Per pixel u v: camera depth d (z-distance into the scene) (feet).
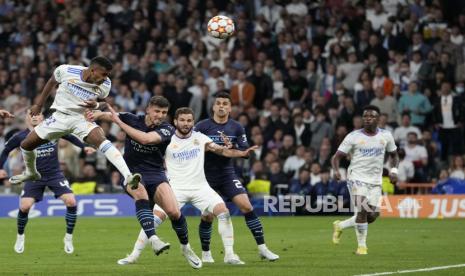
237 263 89.66
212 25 106.83
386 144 107.34
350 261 93.04
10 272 84.07
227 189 92.84
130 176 78.02
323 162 176.55
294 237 127.24
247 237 127.54
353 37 206.28
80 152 186.70
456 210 168.86
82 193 179.93
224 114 94.94
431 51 197.16
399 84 194.59
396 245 113.60
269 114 191.83
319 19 215.51
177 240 122.83
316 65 201.16
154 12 218.79
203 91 191.83
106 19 221.05
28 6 228.02
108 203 179.32
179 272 82.84
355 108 185.26
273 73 201.57
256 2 219.82
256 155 183.21
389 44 204.33
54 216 177.58
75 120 81.87
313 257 97.91
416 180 175.73
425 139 179.22
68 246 106.73
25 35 218.18
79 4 223.10
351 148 107.04
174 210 84.99
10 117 86.79
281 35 207.82
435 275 79.71
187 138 90.33
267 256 92.02
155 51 210.38
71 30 219.00
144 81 200.75
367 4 213.25
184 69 201.36
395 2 217.15
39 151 109.40
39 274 82.07
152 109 85.61
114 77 203.72
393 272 81.82
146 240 91.15
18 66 212.84
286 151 181.16
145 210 84.07
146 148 86.22
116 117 83.30
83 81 81.10
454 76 196.24
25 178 90.17
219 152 90.74
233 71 200.54
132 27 217.56
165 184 86.63
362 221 103.35
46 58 211.41
